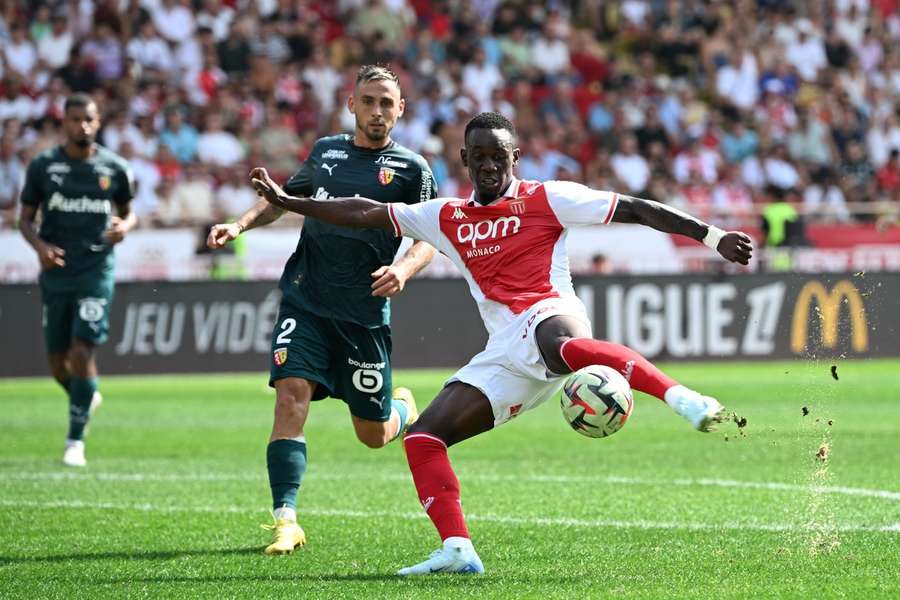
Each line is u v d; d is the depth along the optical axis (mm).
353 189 23312
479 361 19609
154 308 62812
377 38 85125
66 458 33812
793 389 53219
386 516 25172
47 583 18609
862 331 67750
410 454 19422
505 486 29078
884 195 84938
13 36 79250
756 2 95875
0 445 38375
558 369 18656
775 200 81062
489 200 19672
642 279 66062
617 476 30672
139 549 21547
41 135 73000
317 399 23859
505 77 88750
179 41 82750
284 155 76750
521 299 19297
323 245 22969
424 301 64438
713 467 32156
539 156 78250
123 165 34812
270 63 81938
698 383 55969
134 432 41500
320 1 89812
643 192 78438
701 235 18672
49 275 34344
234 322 63562
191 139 75500
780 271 67375
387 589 17859
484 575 18859
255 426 43219
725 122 88062
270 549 21000
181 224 65000
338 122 79812
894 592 17062
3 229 63000
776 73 91375
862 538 21547
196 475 31547
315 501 27297
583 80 91438
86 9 81375
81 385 34031
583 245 68188
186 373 63031
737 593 17047
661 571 18922
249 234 65312
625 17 96188
